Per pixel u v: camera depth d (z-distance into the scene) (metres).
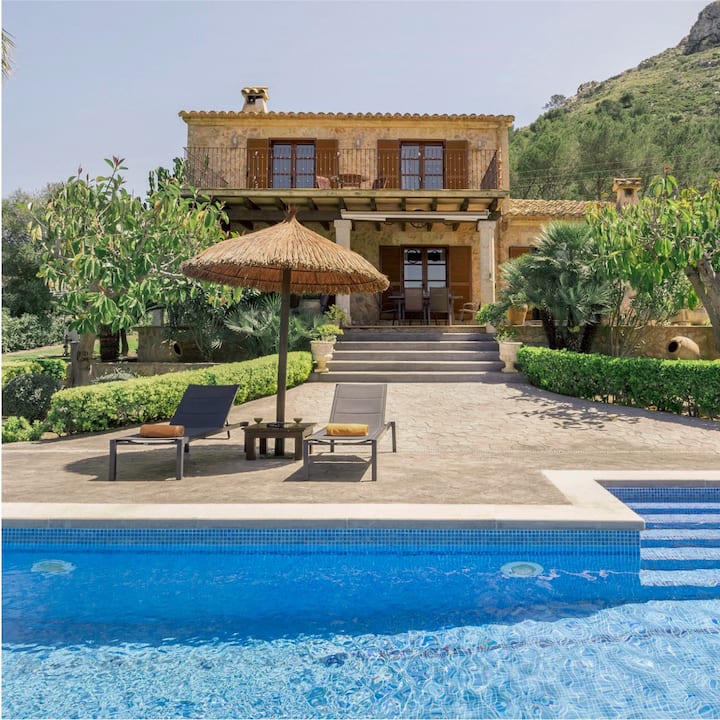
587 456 7.61
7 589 4.17
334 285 9.14
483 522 4.69
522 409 10.73
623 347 14.64
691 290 12.50
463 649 3.37
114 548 4.79
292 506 5.07
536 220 20.45
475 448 8.23
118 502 5.29
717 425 9.45
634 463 7.11
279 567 4.60
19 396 10.97
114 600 4.00
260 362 12.26
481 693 2.91
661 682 3.01
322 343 13.74
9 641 3.44
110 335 16.23
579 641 3.46
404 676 3.08
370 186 19.44
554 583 4.32
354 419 7.65
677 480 6.12
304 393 12.35
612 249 11.49
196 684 2.99
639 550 4.71
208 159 18.30
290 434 7.22
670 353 14.84
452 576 4.44
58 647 3.37
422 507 5.02
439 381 13.32
